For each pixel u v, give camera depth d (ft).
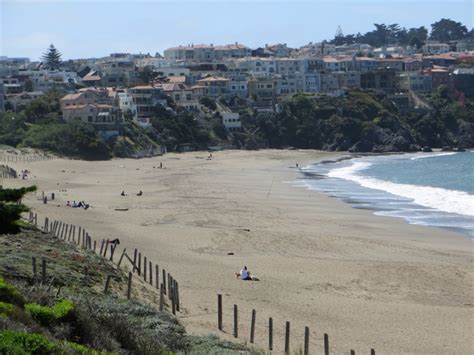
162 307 139.13
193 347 112.68
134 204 317.83
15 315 85.71
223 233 244.22
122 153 590.14
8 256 146.51
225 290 166.81
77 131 575.79
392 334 139.54
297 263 199.31
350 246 225.56
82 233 225.35
